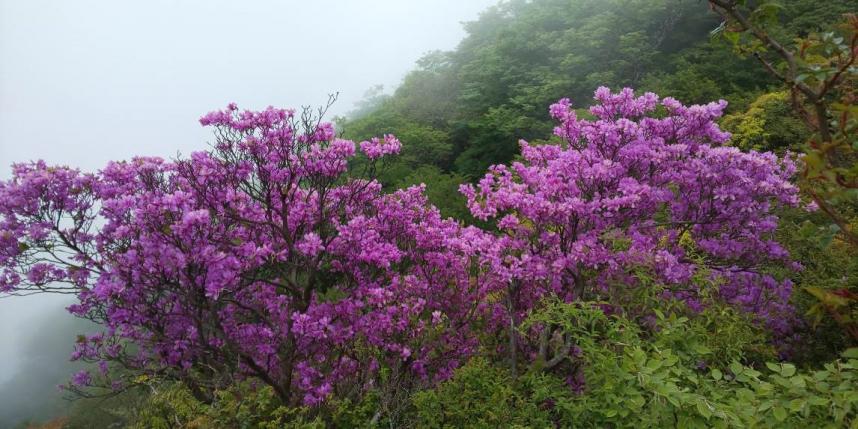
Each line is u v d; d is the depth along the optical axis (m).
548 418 3.29
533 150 5.99
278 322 5.60
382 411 3.98
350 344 5.12
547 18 20.97
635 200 4.53
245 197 5.21
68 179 5.07
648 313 3.70
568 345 4.18
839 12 13.22
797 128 8.86
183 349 5.21
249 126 5.11
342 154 5.35
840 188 1.41
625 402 2.25
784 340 4.70
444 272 5.70
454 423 3.52
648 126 5.51
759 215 4.93
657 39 17.50
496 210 5.10
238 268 4.75
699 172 4.92
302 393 4.88
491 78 20.06
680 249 5.11
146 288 4.80
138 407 5.19
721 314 3.18
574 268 4.73
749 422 1.82
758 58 1.77
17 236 4.82
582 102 16.22
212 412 4.05
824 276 4.70
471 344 5.22
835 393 1.71
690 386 2.45
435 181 13.23
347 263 5.57
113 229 5.09
